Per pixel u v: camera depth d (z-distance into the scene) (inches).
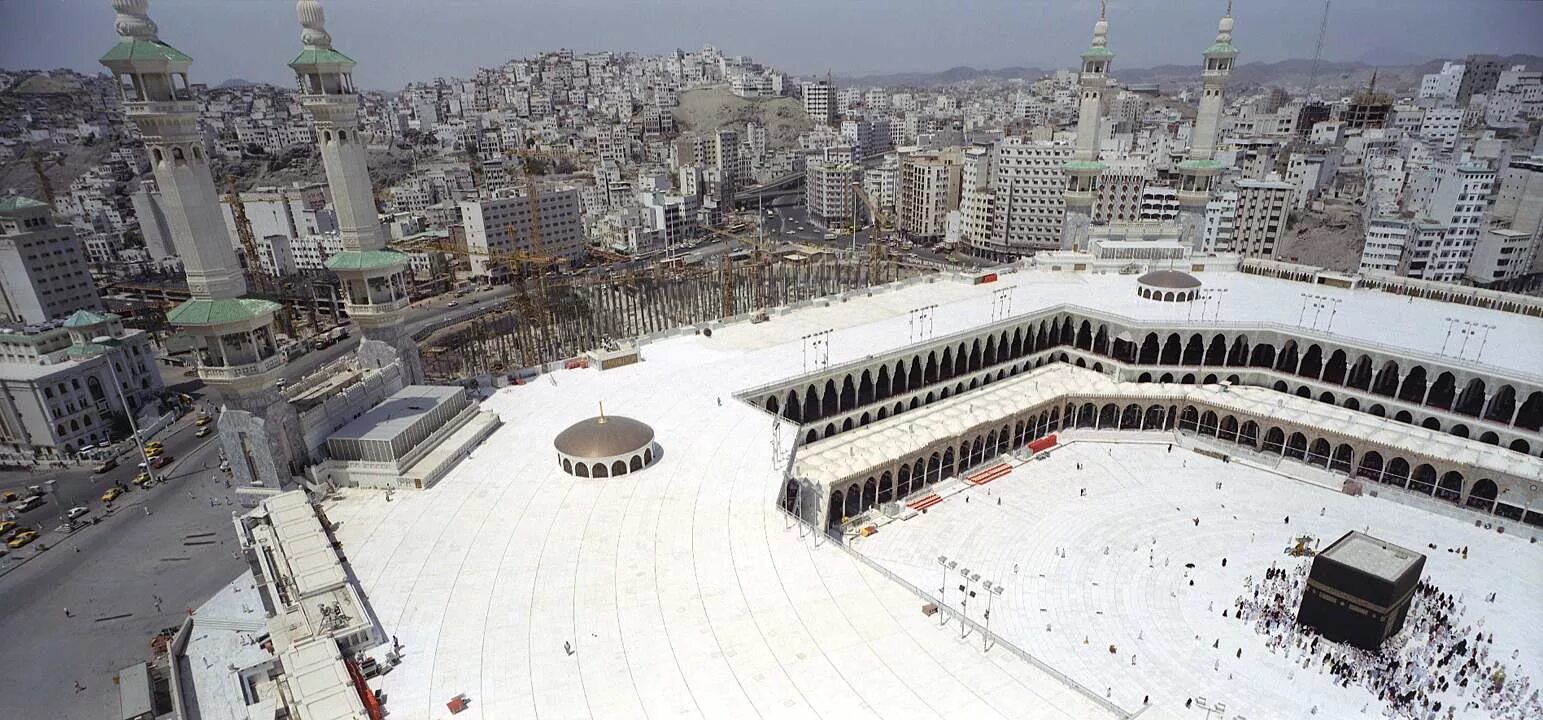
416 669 2135.8
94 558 4160.9
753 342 4837.6
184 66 2689.5
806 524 2859.3
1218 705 2711.6
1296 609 3275.1
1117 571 3580.2
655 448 3452.3
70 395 5413.4
